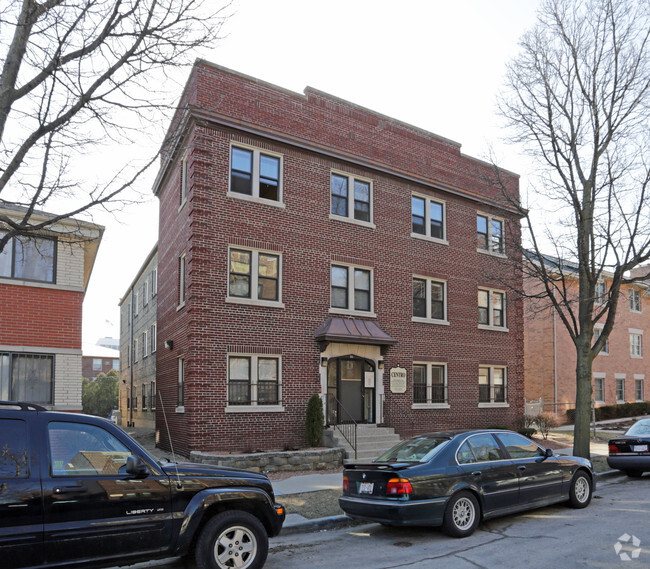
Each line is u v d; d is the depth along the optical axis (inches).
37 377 550.9
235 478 249.4
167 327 759.1
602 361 1248.2
